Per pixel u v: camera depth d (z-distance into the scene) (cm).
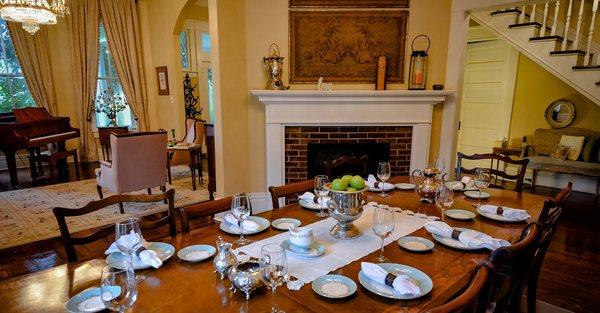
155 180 385
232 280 104
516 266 124
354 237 144
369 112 358
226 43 342
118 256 125
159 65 646
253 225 149
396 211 178
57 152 542
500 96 576
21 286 105
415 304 97
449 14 352
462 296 74
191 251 130
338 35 358
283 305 96
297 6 354
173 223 160
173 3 569
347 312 93
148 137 366
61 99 616
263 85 367
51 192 445
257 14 354
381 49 361
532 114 545
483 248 130
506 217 165
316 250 130
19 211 372
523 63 544
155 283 108
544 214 152
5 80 564
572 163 461
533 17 400
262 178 385
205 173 587
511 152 525
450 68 357
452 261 123
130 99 666
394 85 368
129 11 641
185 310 93
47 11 397
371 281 107
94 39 623
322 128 366
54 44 597
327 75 366
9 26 541
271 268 92
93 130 654
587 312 207
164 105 656
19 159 589
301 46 361
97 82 642
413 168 373
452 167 373
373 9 353
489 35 566
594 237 321
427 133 365
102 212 373
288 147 369
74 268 118
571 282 241
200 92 734
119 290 86
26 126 477
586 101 491
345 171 373
